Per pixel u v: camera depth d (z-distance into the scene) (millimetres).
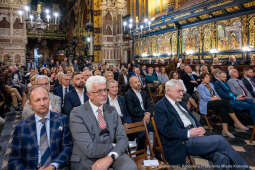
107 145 2189
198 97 5414
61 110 4129
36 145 2111
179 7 15258
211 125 5367
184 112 3111
